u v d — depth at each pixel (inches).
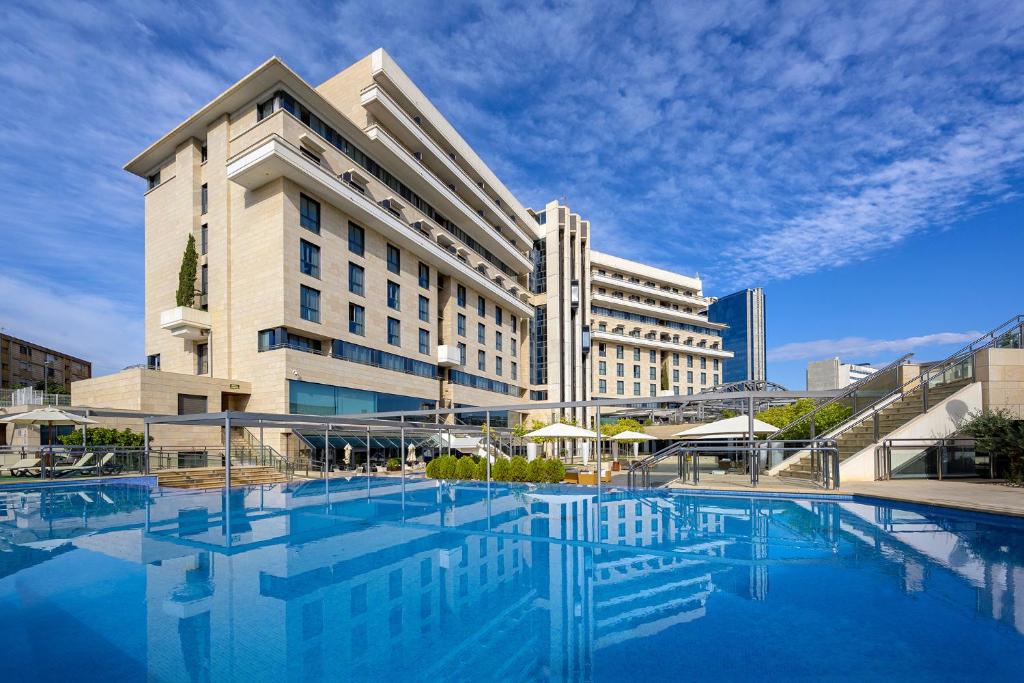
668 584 285.9
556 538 404.8
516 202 2503.7
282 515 526.9
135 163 1515.7
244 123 1322.6
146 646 209.6
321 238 1307.8
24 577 303.6
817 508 524.1
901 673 184.4
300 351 1203.9
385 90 1593.3
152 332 1451.8
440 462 942.4
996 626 225.0
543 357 2615.7
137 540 407.5
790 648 204.8
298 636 219.8
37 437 1175.6
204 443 1130.7
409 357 1643.7
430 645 210.1
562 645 208.5
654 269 3304.6
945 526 428.1
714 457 1141.1
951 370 720.3
